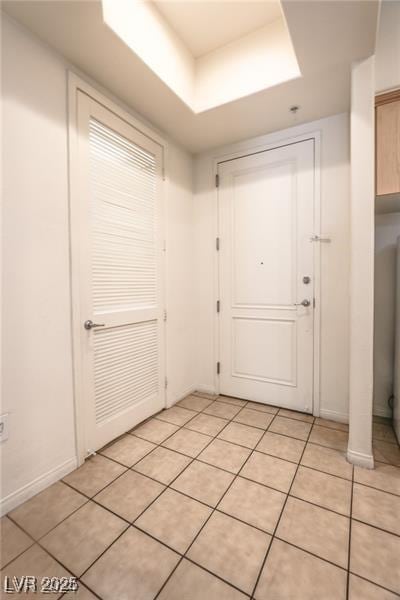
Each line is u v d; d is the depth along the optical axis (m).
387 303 2.18
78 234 1.66
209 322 2.79
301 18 1.33
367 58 1.55
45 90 1.48
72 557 1.12
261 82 1.86
